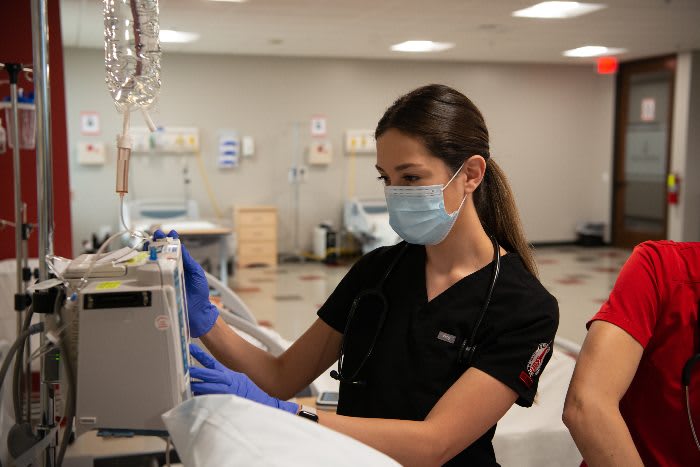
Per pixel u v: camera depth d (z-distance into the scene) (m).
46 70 1.39
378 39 8.47
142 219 9.09
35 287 1.07
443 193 1.21
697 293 1.25
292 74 9.98
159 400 0.99
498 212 1.33
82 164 9.15
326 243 9.79
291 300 7.36
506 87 10.91
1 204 4.24
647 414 1.29
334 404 2.17
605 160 11.27
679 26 7.59
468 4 6.43
